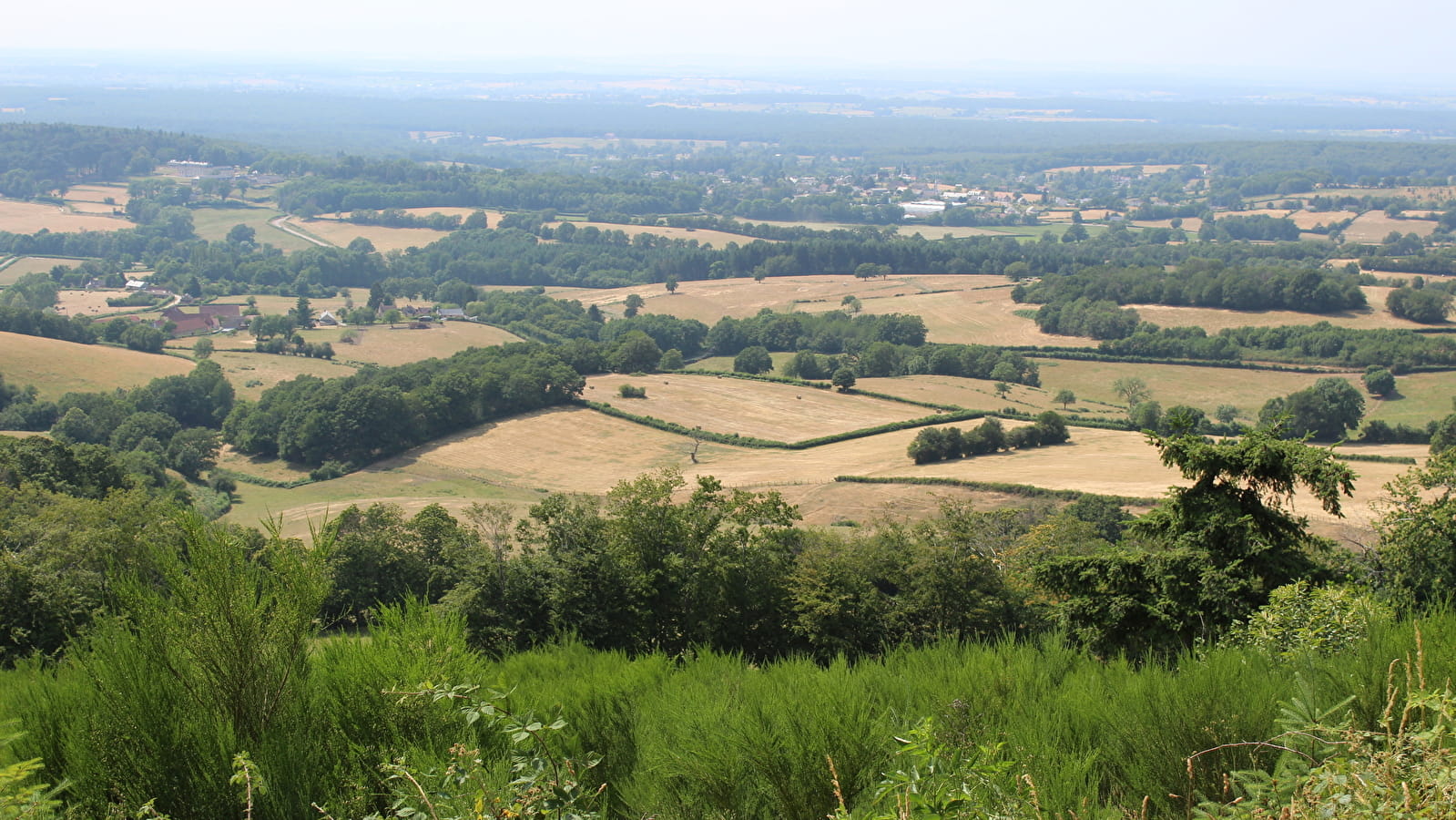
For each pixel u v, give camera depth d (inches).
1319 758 221.6
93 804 246.5
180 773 247.4
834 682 311.4
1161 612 576.7
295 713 278.5
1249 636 459.2
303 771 255.6
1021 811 200.4
